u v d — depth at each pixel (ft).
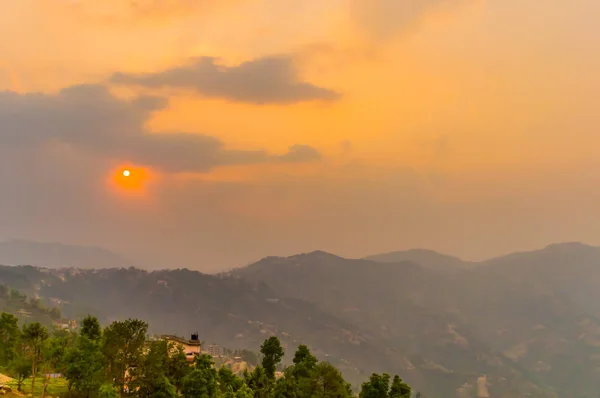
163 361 414.82
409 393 445.37
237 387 458.09
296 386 442.91
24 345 454.40
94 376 375.04
